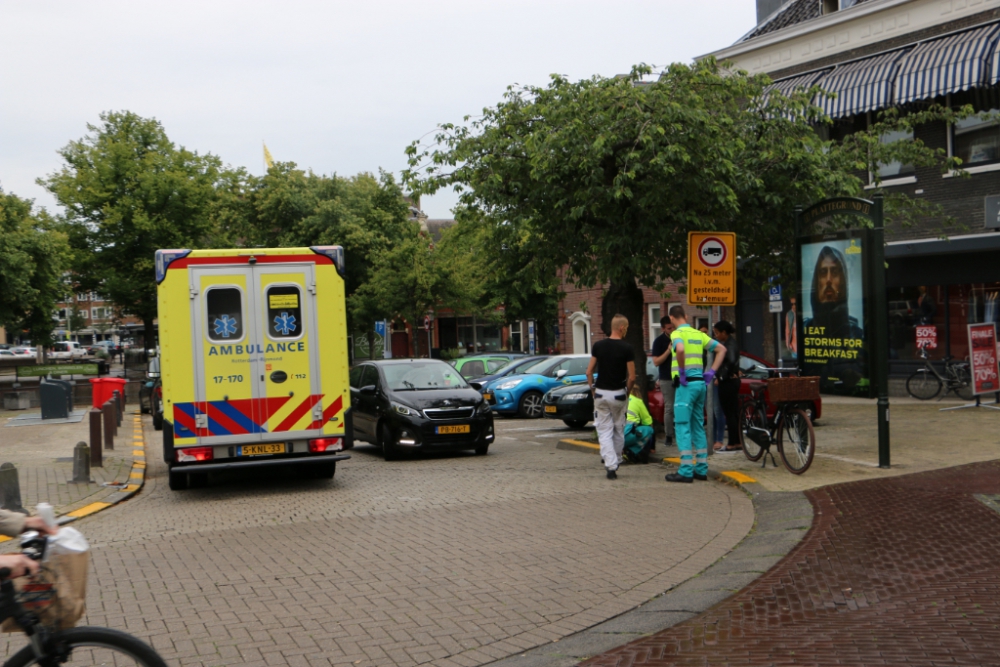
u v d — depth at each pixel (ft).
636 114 42.29
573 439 50.03
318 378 36.52
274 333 36.19
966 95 66.54
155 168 123.75
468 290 134.92
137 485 39.47
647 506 29.55
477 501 31.68
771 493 30.48
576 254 46.91
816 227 36.17
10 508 31.91
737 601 18.34
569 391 56.65
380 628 17.70
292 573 22.29
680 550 23.39
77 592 10.08
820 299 35.86
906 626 16.06
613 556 22.89
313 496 34.99
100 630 10.19
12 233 103.09
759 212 47.98
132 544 26.73
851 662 14.32
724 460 38.19
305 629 17.78
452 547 24.48
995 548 21.40
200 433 35.50
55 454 51.31
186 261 35.47
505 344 191.31
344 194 159.84
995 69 62.03
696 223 43.93
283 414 36.19
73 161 123.75
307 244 153.69
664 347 44.83
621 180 41.55
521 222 45.47
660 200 42.78
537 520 27.76
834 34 74.28
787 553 22.18
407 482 37.60
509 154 46.32
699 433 34.73
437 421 45.24
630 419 39.96
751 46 79.66
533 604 19.01
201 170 126.11
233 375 35.83
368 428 49.08
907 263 69.56
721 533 25.29
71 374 105.70
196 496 36.63
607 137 42.68
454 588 20.35
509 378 70.28
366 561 23.26
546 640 16.78
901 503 26.91
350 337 169.37
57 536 10.07
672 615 17.75
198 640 17.28
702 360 34.45
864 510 26.30
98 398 71.82
